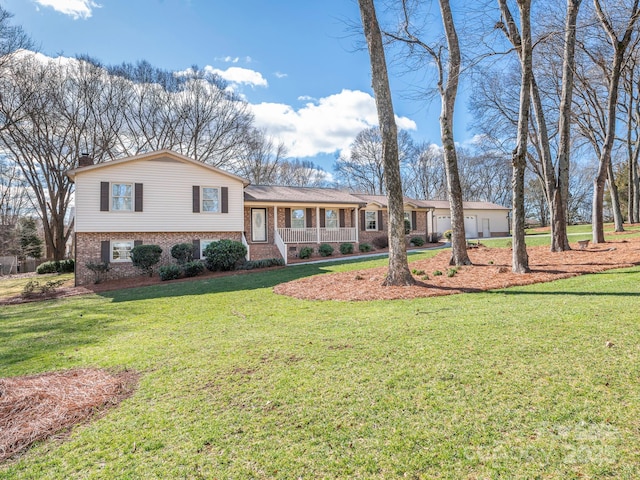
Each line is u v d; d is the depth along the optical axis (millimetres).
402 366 3594
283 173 38906
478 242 17219
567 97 11727
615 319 4410
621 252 10375
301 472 2199
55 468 2410
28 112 21094
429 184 43406
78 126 23766
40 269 22141
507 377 3160
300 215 20547
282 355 4211
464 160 43156
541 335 4094
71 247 29188
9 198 30484
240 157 30531
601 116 21688
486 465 2139
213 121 28016
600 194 13602
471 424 2537
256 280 11766
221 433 2680
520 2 8305
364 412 2803
